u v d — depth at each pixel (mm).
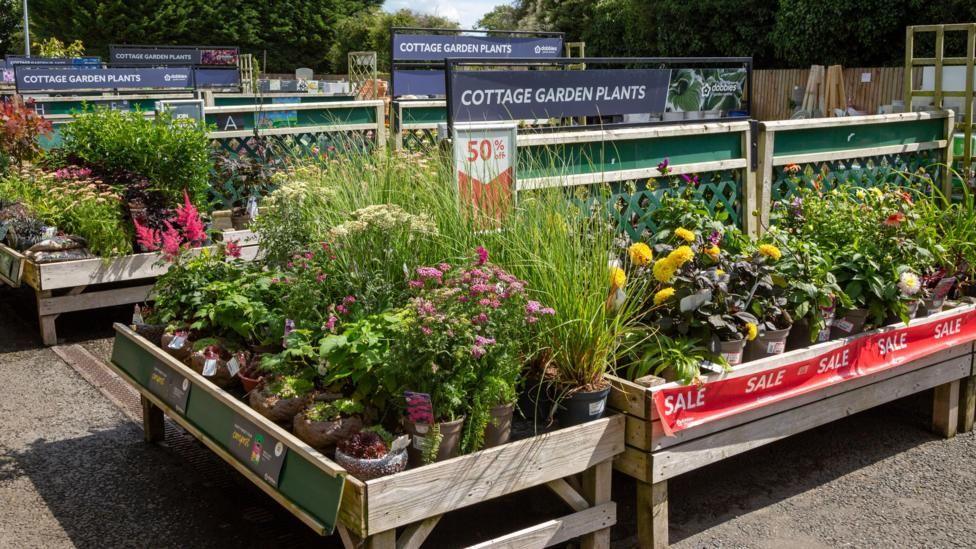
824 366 4113
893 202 4992
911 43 6910
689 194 4789
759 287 4090
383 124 10023
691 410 3580
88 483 4188
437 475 2945
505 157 4258
